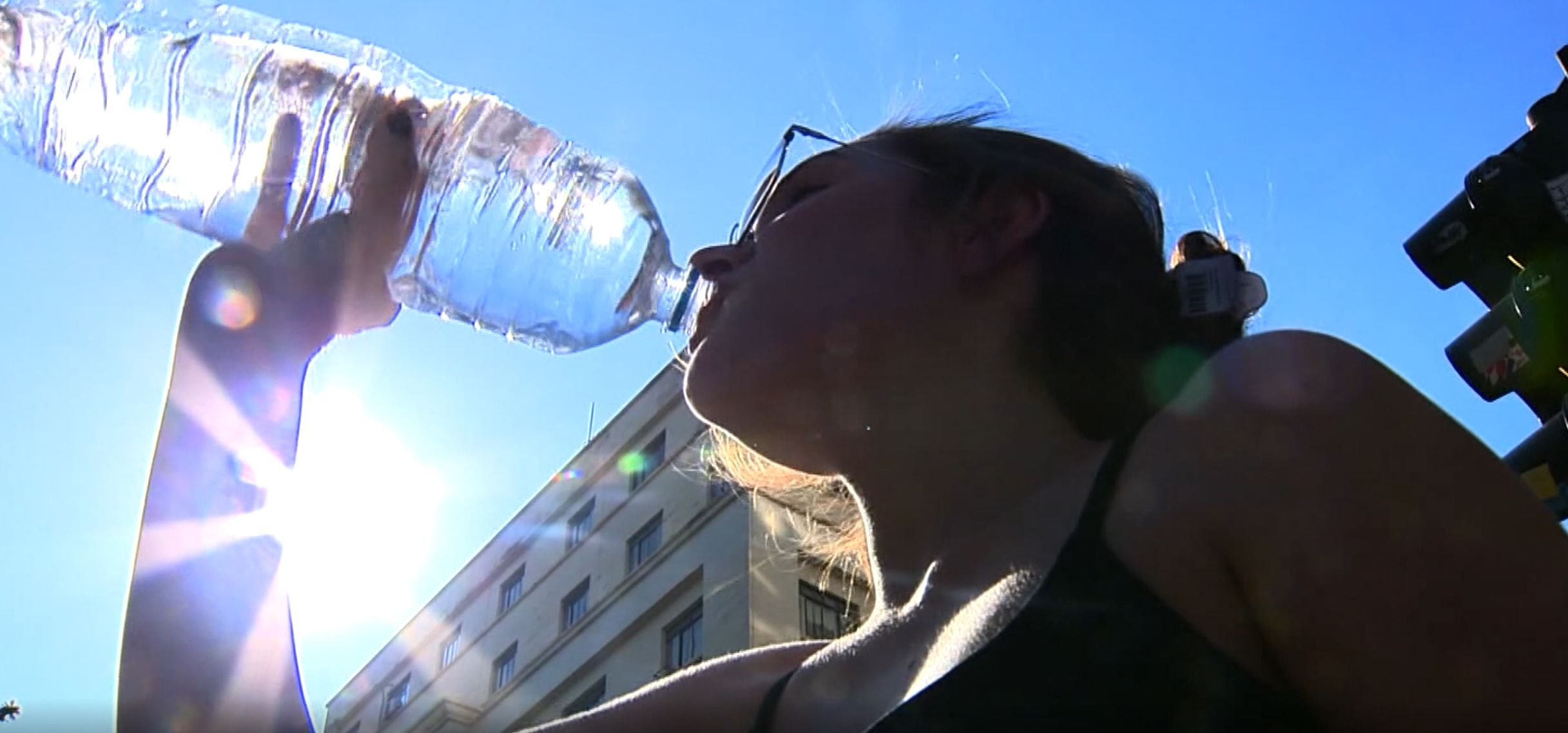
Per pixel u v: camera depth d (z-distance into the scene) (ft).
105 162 9.17
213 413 5.42
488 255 9.22
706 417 5.38
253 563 5.19
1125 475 3.86
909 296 5.05
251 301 5.74
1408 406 3.53
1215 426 3.73
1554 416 7.20
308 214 6.52
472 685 82.58
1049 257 5.02
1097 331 4.75
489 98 9.40
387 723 92.27
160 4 9.30
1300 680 3.33
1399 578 3.17
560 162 9.55
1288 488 3.41
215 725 4.74
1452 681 3.03
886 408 4.94
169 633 4.86
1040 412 4.68
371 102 7.08
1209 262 5.06
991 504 4.52
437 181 9.02
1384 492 3.31
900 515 4.83
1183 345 4.88
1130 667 3.36
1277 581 3.34
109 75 9.24
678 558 64.03
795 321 5.15
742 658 5.36
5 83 9.35
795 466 5.36
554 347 9.78
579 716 5.39
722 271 5.80
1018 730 3.31
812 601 57.11
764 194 6.11
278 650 5.03
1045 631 3.49
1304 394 3.59
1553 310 7.27
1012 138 5.49
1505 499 3.30
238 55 8.92
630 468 76.13
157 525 5.08
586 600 73.31
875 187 5.41
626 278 9.58
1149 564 3.56
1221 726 3.26
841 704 4.32
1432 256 7.88
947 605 4.24
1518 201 7.41
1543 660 3.00
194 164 8.86
